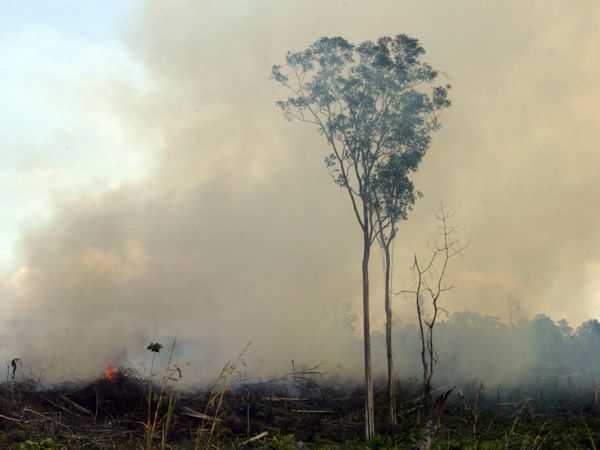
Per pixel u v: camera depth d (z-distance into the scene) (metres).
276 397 21.19
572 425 16.70
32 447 10.32
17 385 17.11
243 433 16.20
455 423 18.80
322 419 19.66
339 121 22.19
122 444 13.53
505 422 18.84
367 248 20.39
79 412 15.91
